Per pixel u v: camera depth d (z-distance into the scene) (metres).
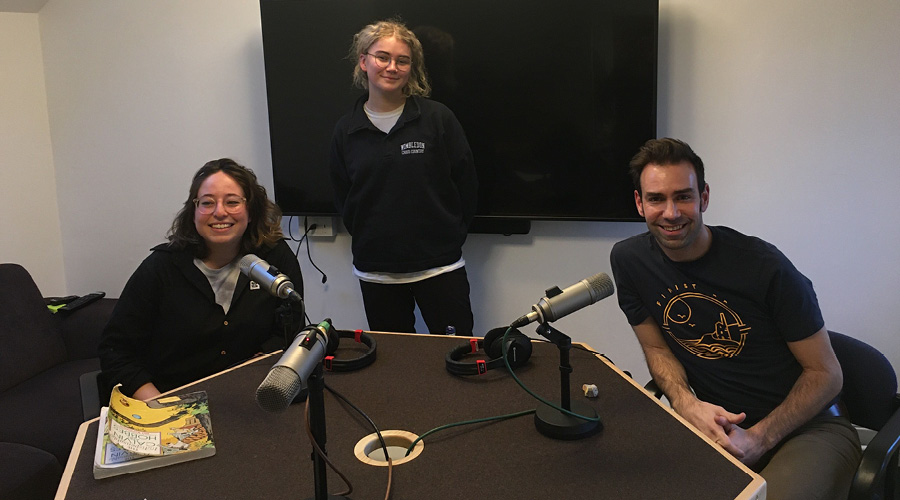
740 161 2.40
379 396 1.38
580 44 2.38
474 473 1.07
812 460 1.41
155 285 1.81
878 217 2.30
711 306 1.58
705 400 1.69
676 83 2.41
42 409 2.10
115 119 2.97
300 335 0.95
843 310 2.39
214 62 2.81
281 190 2.76
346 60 2.59
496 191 2.57
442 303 2.37
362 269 2.39
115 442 1.16
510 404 1.32
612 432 1.19
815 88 2.29
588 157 2.45
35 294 2.55
